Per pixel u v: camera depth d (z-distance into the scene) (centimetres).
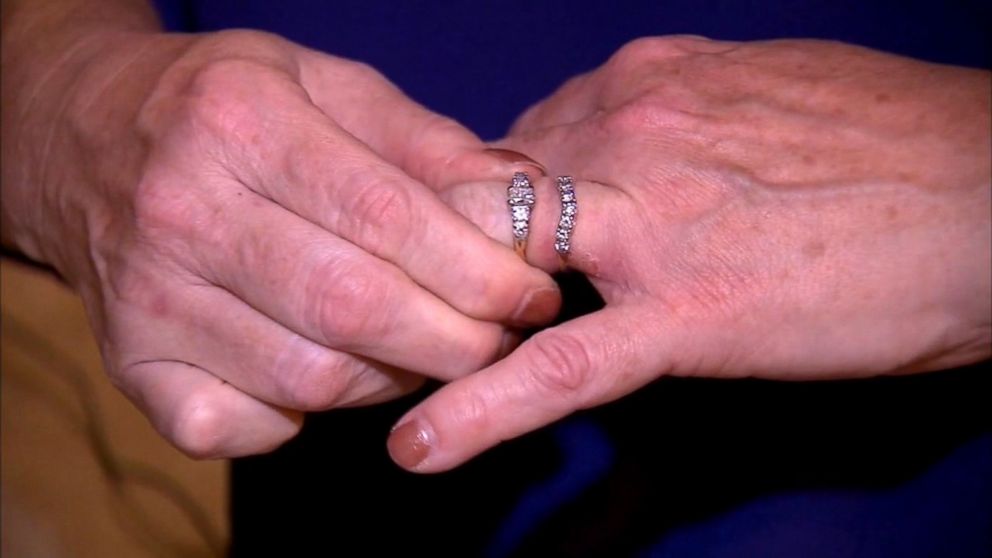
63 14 62
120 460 97
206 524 96
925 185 54
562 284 60
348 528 70
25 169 60
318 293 53
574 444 66
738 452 64
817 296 54
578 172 56
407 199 53
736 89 56
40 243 61
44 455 98
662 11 64
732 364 54
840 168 54
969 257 54
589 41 65
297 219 53
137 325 55
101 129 56
